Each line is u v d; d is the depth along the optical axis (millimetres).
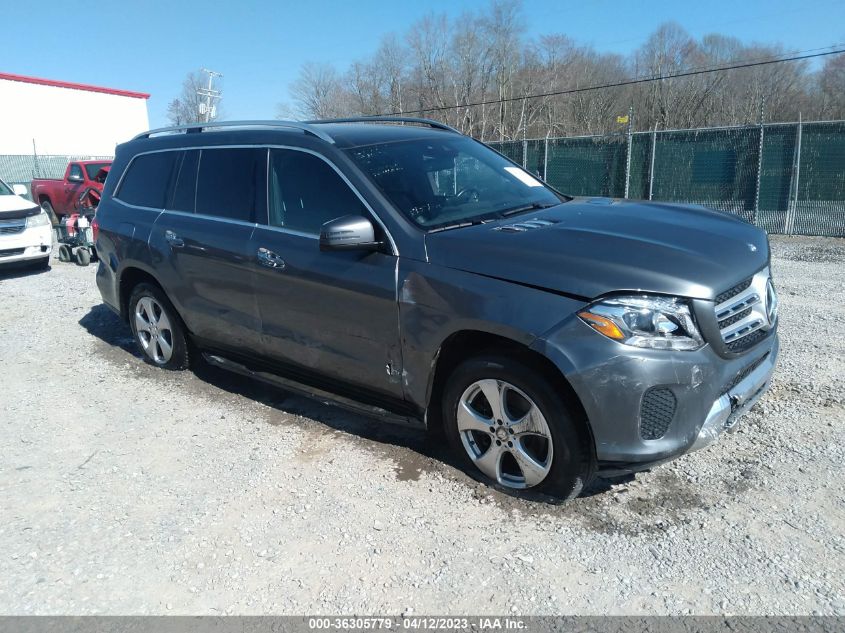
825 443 3867
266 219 4352
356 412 4020
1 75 33094
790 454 3766
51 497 3727
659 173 15312
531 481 3365
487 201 4098
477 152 4641
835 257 10578
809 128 13281
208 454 4145
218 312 4750
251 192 4484
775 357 3619
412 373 3648
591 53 54812
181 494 3693
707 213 4020
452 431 3652
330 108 54344
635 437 2998
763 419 4203
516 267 3221
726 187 14492
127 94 38781
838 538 3027
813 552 2943
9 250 10078
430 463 3869
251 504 3559
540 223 3631
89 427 4617
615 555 2996
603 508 3346
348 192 3898
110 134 38188
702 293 2996
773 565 2875
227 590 2912
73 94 36125
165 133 5480
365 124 4738
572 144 16469
